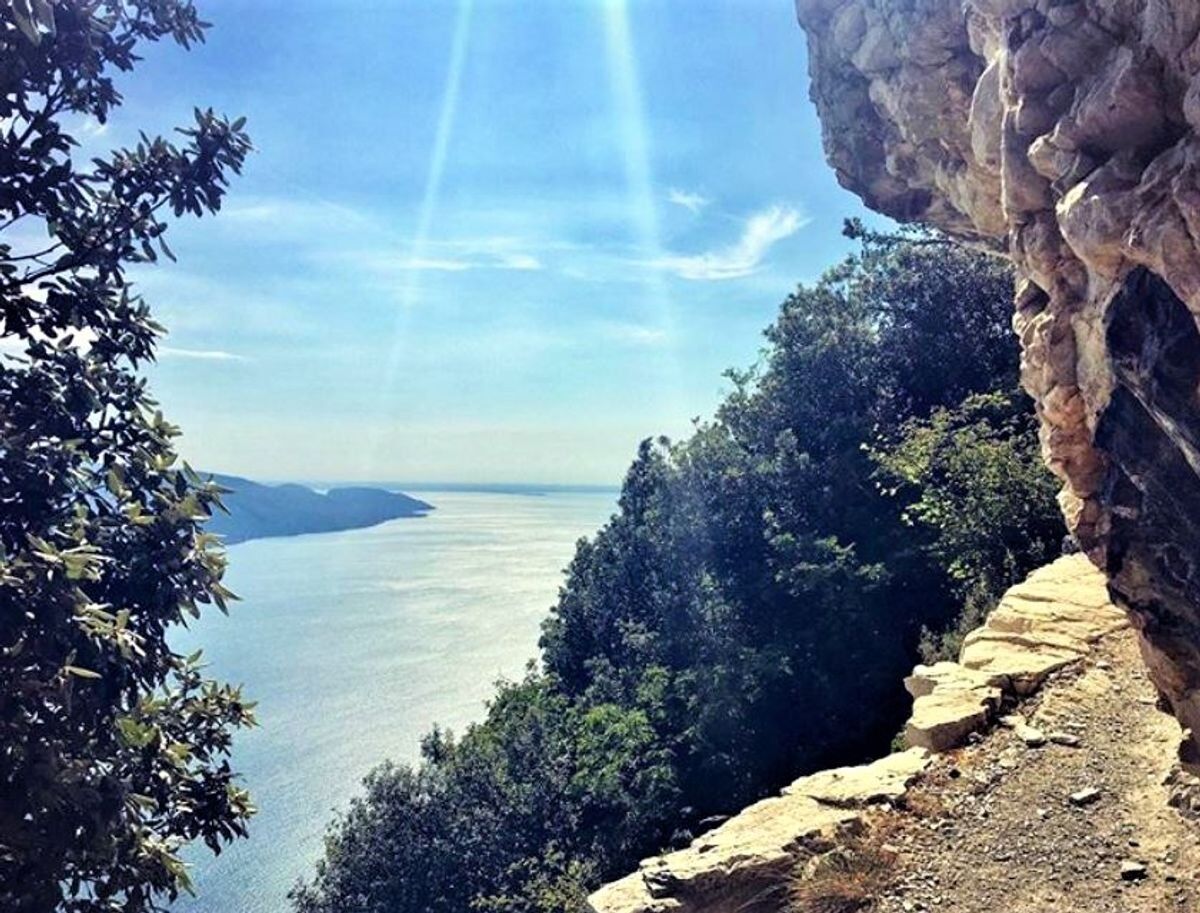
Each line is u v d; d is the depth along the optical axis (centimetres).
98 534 428
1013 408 1908
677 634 2205
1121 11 401
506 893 1808
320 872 2025
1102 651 824
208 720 521
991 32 560
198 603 466
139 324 487
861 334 2517
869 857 584
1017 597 977
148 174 470
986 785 656
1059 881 541
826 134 905
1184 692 479
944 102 686
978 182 689
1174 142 366
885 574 1869
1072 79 438
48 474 386
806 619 1978
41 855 349
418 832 1966
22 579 332
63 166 425
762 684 1853
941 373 2388
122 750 430
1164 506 409
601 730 2152
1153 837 560
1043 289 498
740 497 2297
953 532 1559
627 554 2698
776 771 1794
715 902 580
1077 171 407
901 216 891
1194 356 344
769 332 2648
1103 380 436
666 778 1850
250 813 523
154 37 476
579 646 2833
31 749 338
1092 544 505
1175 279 334
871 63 759
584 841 1923
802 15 865
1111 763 650
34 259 446
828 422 2447
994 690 781
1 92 404
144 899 435
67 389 447
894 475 1964
